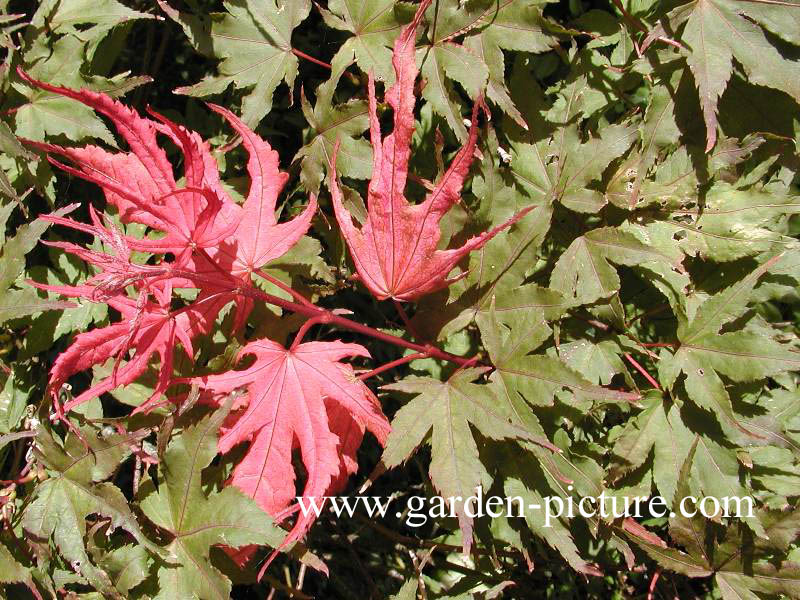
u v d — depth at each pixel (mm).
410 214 252
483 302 282
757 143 278
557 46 273
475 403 260
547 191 283
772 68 271
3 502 275
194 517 258
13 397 290
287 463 254
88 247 297
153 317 249
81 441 263
